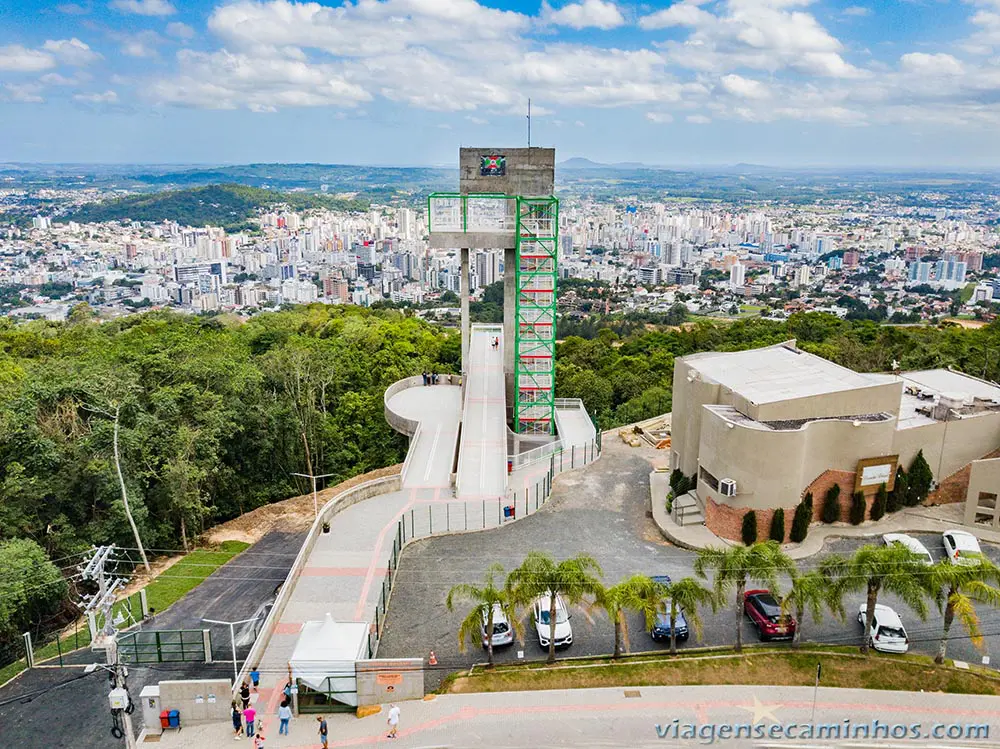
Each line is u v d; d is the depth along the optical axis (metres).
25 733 37.06
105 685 40.81
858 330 126.19
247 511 74.31
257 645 39.22
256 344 109.06
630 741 33.81
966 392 63.81
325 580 46.25
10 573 45.53
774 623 41.34
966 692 36.78
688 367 58.72
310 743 33.81
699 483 55.44
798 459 49.75
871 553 38.28
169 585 53.53
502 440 65.88
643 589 38.34
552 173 70.56
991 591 36.41
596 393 94.69
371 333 110.75
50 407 57.94
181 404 65.44
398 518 54.19
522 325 72.50
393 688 36.16
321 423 81.69
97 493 56.25
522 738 33.97
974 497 52.75
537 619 41.94
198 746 34.09
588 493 60.34
